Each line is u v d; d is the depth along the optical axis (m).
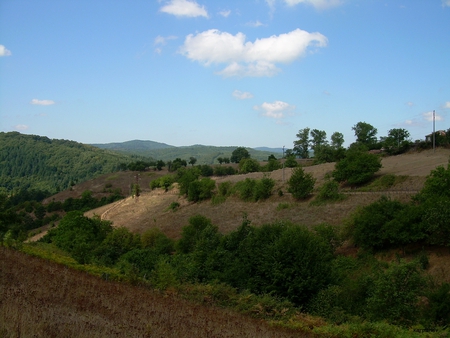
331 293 24.23
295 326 19.22
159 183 93.19
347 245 37.44
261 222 50.38
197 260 30.80
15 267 19.25
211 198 69.00
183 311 17.47
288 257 25.77
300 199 56.22
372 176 59.88
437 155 69.44
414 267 21.56
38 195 119.81
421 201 37.75
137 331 11.45
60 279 18.88
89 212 86.75
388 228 32.59
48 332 9.45
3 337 8.68
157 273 26.55
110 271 25.88
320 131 130.38
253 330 16.03
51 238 54.53
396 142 82.94
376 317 20.91
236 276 27.36
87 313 12.82
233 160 141.62
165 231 56.62
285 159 103.88
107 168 196.75
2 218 39.91
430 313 20.30
